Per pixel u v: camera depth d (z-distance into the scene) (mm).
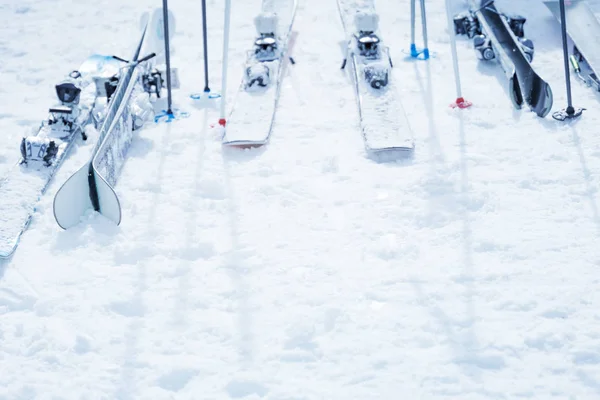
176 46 9281
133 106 7129
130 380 4234
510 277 4930
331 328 4578
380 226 5586
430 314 4645
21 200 6012
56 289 5004
